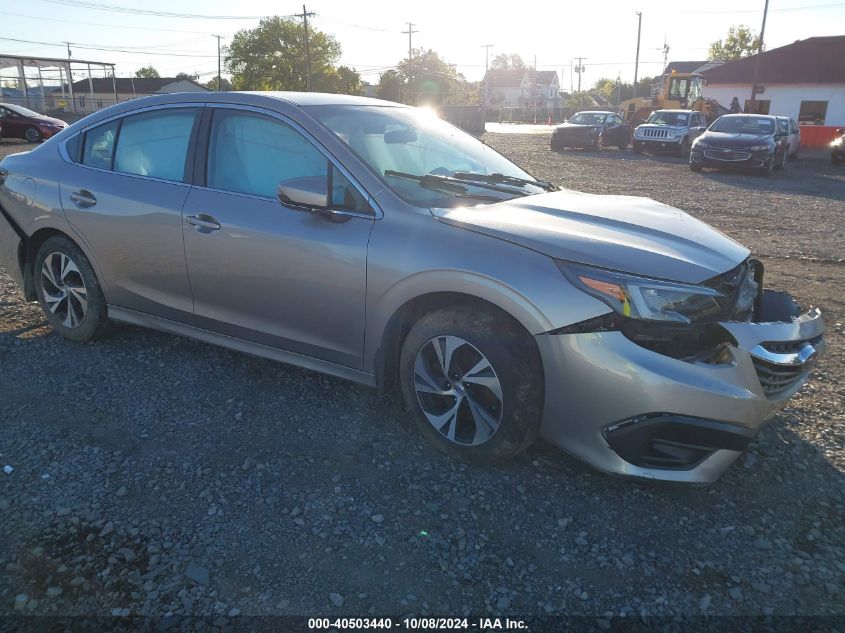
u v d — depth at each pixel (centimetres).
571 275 271
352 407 360
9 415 343
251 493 284
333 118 351
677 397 258
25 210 427
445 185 341
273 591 231
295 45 7506
